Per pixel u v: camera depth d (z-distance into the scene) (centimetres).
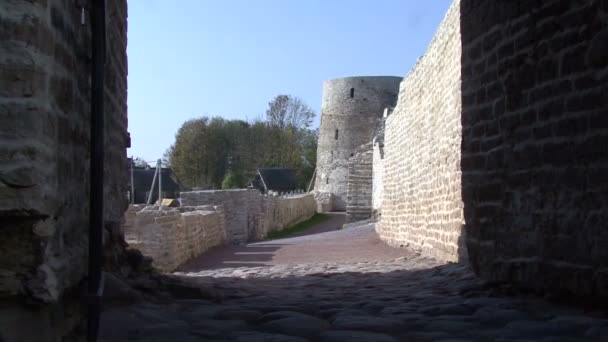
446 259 1272
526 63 702
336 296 801
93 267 436
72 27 445
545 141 665
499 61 764
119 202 809
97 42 455
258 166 7356
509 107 741
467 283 833
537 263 677
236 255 1969
